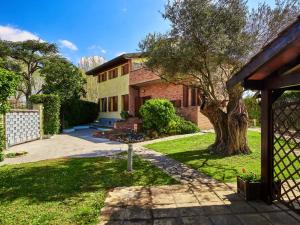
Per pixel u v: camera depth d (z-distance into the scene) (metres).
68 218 5.05
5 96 11.05
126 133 18.45
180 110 19.84
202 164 9.37
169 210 5.36
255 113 20.48
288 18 9.47
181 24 9.36
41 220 4.96
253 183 5.80
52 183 7.32
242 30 9.43
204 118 18.72
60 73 26.78
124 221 4.89
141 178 7.71
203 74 10.45
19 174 8.41
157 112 17.16
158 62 10.32
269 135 5.70
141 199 6.00
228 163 9.43
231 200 5.84
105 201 5.90
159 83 22.28
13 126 15.48
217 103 11.17
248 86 5.72
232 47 9.07
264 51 4.71
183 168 8.87
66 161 10.42
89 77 43.19
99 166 9.32
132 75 23.80
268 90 5.68
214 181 7.32
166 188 6.77
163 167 9.03
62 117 24.83
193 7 9.03
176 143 14.11
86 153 12.53
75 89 27.86
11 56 30.36
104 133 19.33
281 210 5.26
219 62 9.62
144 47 10.65
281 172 5.75
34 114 18.09
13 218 5.08
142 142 15.61
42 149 14.08
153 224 4.75
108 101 29.38
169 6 9.52
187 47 9.41
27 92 31.42
